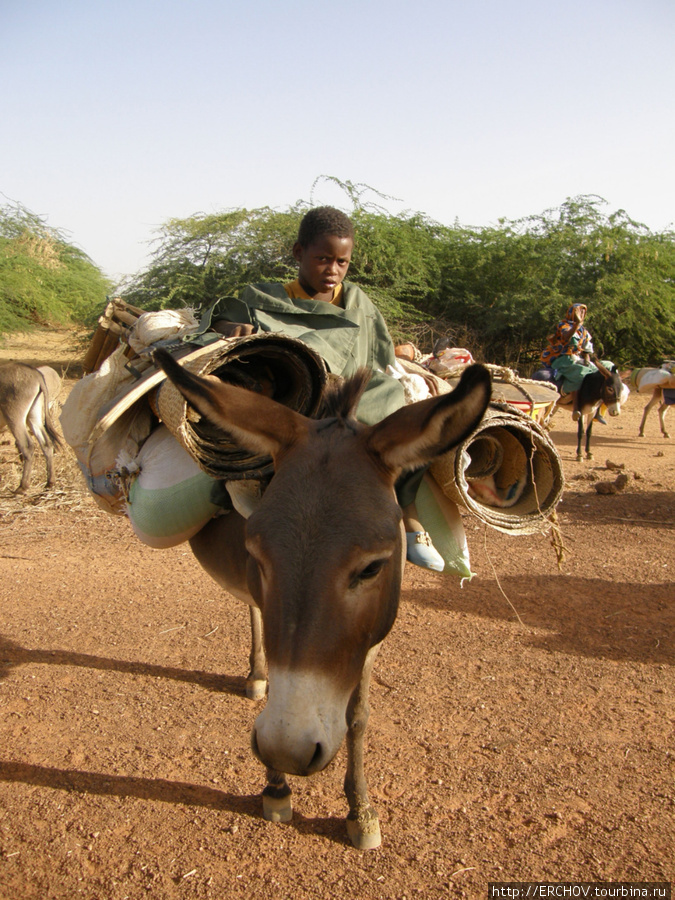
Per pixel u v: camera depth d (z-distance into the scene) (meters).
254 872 2.91
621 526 8.46
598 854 3.01
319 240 3.73
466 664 4.88
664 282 23.45
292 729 1.97
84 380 3.87
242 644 5.21
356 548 2.12
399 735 3.97
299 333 3.48
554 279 23.14
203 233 22.16
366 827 3.05
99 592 6.31
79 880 2.86
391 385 3.26
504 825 3.21
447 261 24.77
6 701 4.30
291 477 2.31
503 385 4.01
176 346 3.37
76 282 30.94
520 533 3.10
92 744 3.85
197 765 3.67
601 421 13.30
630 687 4.56
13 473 11.18
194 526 3.38
